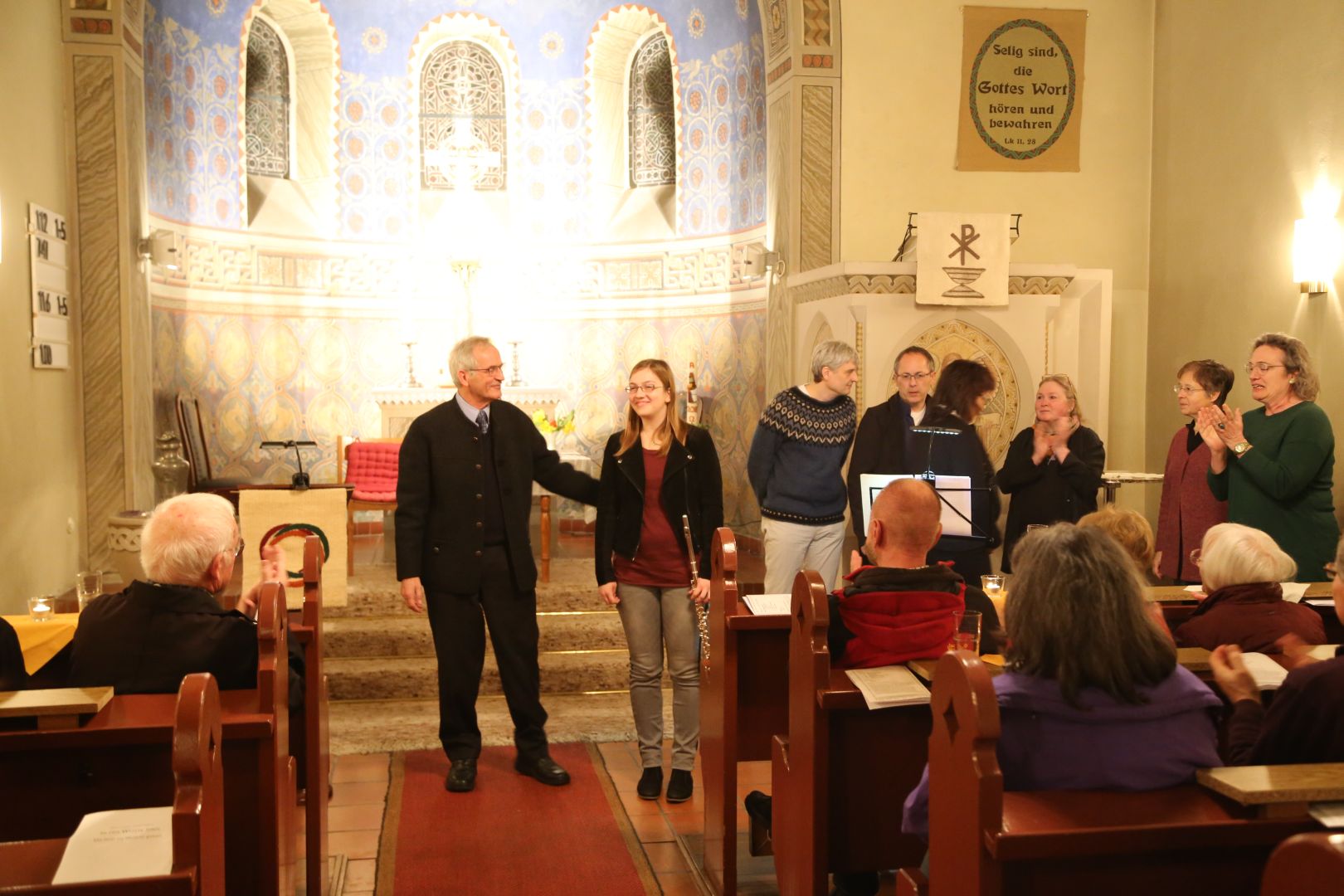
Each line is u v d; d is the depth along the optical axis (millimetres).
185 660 2770
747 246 8461
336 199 9461
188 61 8562
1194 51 6949
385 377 9625
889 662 2801
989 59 7289
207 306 8734
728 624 3428
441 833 4023
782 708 3496
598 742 5098
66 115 6938
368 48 9477
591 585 6473
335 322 9461
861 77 7227
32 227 6281
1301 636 2895
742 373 8586
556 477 4562
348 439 9484
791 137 7219
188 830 1745
